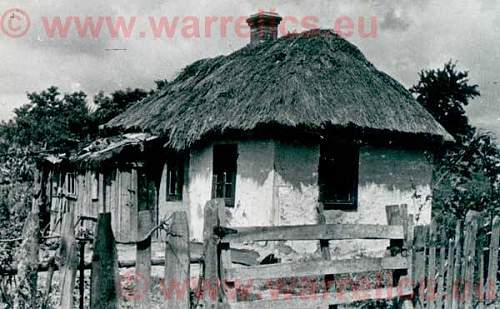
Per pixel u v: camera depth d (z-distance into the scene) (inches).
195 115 500.7
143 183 565.9
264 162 450.0
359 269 239.6
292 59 500.7
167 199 572.7
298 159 454.6
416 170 518.9
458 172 468.4
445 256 264.2
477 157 445.4
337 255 468.4
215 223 203.0
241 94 481.4
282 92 451.8
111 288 167.8
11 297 177.3
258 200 452.1
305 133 453.4
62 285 183.8
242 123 442.0
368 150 492.4
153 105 625.0
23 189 306.2
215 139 501.4
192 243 306.3
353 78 502.0
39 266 187.5
